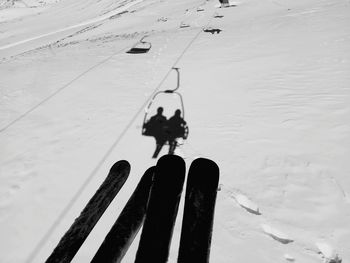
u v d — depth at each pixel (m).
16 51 40.62
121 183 2.47
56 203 4.71
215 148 5.54
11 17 139.75
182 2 39.66
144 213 2.06
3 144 6.84
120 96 8.62
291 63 8.90
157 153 5.67
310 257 3.24
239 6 24.36
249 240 3.54
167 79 9.43
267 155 5.11
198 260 1.61
